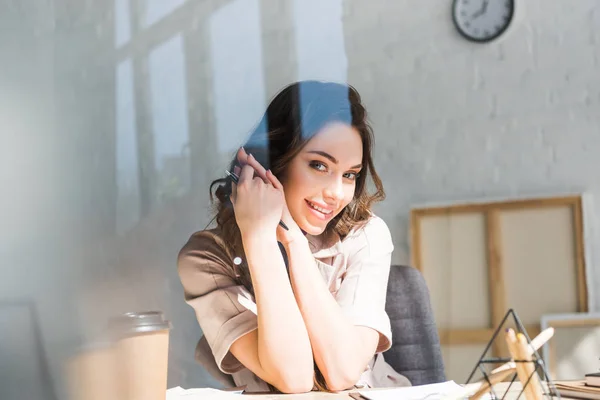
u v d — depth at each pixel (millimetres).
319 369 1192
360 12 3176
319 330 1184
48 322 705
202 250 1154
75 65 858
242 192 1175
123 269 813
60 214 781
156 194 917
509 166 2979
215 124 1084
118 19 919
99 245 804
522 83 2982
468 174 3027
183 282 1166
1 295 708
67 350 699
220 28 1084
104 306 750
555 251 2754
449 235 2916
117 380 698
